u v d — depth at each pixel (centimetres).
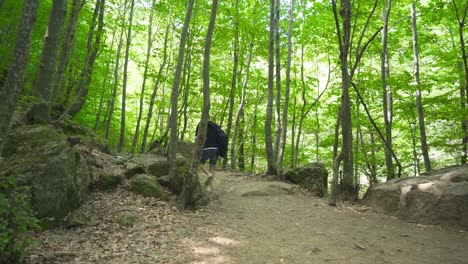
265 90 1789
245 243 461
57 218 470
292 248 448
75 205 522
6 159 515
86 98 1266
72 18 824
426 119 1301
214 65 1725
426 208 620
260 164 2588
